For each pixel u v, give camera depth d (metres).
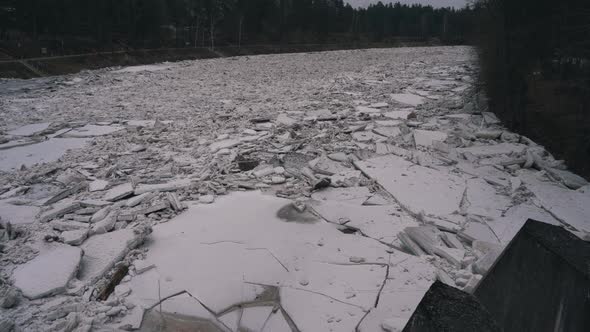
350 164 8.55
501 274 3.45
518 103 10.77
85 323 3.86
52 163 8.65
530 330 3.12
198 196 6.86
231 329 3.87
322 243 5.34
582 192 6.95
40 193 7.05
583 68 9.16
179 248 5.22
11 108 14.34
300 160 8.63
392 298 4.21
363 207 6.46
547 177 7.72
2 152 9.46
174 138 10.55
